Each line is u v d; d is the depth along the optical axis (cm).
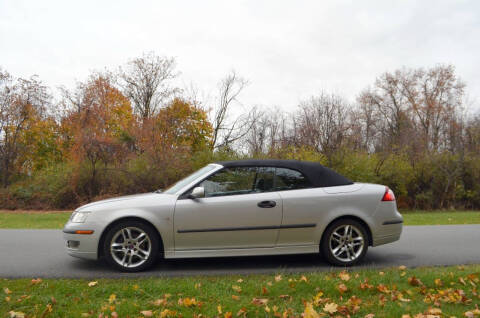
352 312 361
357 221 583
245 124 2955
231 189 561
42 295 406
